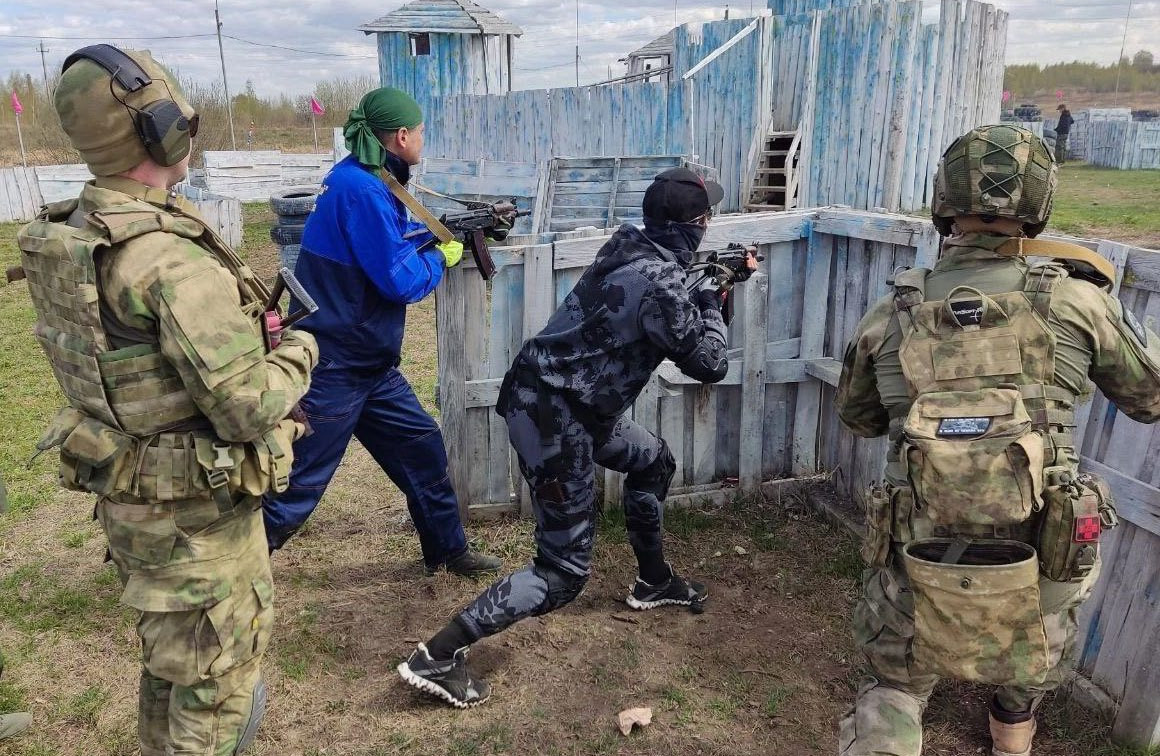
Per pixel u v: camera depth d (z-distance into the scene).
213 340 1.81
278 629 3.41
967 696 2.88
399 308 3.32
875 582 2.09
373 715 2.91
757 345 4.12
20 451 5.41
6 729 2.81
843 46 10.43
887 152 9.89
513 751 2.74
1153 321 2.57
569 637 3.32
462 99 14.51
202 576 1.96
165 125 1.86
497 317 3.97
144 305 1.79
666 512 4.25
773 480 4.42
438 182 11.62
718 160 12.16
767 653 3.21
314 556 4.02
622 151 12.31
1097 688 2.78
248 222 16.75
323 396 3.21
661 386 4.09
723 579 3.73
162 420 1.87
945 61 10.54
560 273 3.94
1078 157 23.16
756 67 11.27
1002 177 1.86
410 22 16.17
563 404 2.70
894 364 2.01
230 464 1.92
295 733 2.83
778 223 4.02
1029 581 1.78
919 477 1.85
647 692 3.01
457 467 4.12
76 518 4.48
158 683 2.15
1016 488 1.75
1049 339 1.82
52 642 3.37
